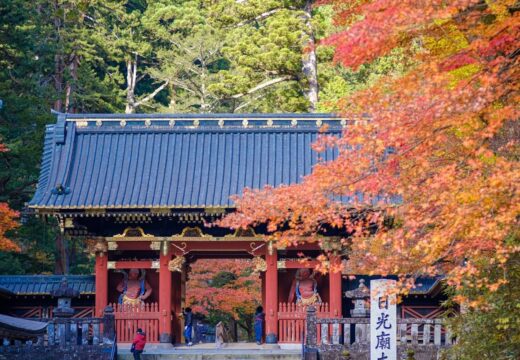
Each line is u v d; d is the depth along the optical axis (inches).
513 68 964.0
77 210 1930.4
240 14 2903.5
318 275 1995.6
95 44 3496.6
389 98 978.7
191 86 3878.0
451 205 939.3
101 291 1951.3
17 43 2561.5
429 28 1010.7
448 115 943.0
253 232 1943.9
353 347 1672.0
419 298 2011.6
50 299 2097.7
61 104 3275.1
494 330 1173.7
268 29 2859.3
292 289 1982.0
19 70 2674.7
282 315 1930.4
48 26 3157.0
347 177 1040.2
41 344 1688.0
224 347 1935.3
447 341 1637.6
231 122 2084.2
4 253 2551.7
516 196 906.7
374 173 1025.5
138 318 1929.1
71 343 1701.5
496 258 1012.5
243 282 2721.5
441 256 1033.5
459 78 1101.1
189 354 1769.2
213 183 1971.0
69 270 3164.4
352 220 1191.6
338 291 1920.5
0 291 1969.7
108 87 3587.6
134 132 2085.4
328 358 1674.5
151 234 1961.1
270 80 3021.7
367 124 991.0
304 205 1069.8
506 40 959.6
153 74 3764.8
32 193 2620.6
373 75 2664.9
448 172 948.6
